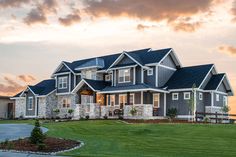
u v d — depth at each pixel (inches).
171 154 689.0
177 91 1754.4
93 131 1104.2
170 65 1886.1
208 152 717.9
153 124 1234.6
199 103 1764.3
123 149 743.1
